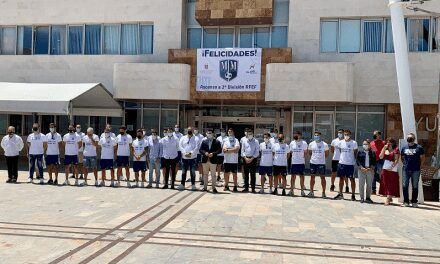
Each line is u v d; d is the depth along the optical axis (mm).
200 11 21016
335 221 9547
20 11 23750
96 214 9562
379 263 6586
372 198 13344
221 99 20875
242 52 20422
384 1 20094
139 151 14078
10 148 14570
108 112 22078
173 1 22094
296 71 19531
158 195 12430
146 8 22406
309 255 6871
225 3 20766
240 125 22844
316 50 20703
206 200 11758
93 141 14219
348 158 12688
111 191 13070
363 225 9227
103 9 22875
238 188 14578
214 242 7465
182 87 20766
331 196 13438
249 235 8016
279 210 10602
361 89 20266
